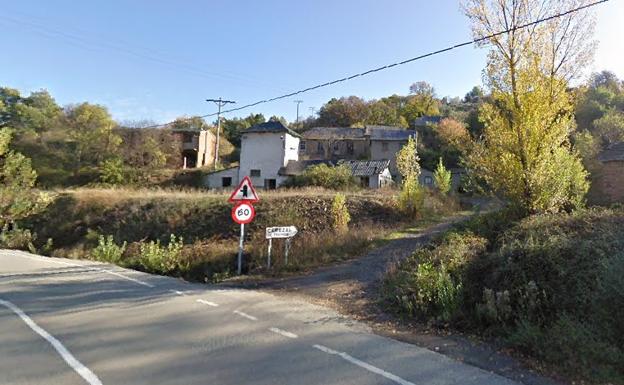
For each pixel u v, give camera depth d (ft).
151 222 62.95
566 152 33.58
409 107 232.12
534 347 14.74
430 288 20.66
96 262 42.11
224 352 14.69
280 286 28.35
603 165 69.97
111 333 16.78
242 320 19.08
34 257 46.50
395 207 58.39
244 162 127.44
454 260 23.36
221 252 38.14
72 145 144.05
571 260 19.16
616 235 21.71
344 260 35.01
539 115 32.17
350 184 93.71
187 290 26.45
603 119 118.62
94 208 71.87
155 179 130.82
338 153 164.66
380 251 36.70
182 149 161.68
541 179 32.19
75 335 16.44
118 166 128.06
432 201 69.05
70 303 22.21
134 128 153.89
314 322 19.08
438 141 159.94
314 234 42.04
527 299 17.49
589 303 16.25
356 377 12.73
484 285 20.38
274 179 123.03
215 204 63.98
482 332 17.39
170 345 15.37
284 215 54.54
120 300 23.11
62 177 128.77
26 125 159.02
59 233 67.87
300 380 12.39
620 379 12.68
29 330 17.04
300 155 164.96
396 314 20.57
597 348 13.80
